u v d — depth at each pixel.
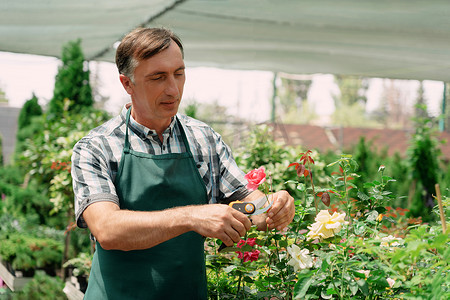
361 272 1.52
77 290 4.07
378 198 1.80
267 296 1.65
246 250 1.67
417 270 1.34
